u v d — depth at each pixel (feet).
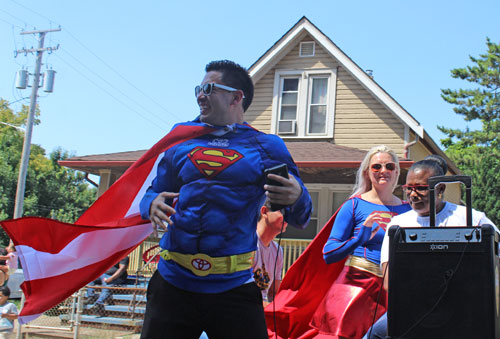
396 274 9.86
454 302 9.45
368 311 14.15
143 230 12.10
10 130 159.74
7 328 23.00
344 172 44.37
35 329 32.78
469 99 117.91
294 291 16.29
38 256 11.72
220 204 8.95
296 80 52.85
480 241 9.45
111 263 12.07
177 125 9.93
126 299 36.52
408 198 12.80
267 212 14.43
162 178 9.64
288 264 41.50
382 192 15.16
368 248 14.52
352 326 14.11
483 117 118.21
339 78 51.39
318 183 45.47
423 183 12.55
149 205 9.21
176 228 9.10
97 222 11.87
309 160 42.93
